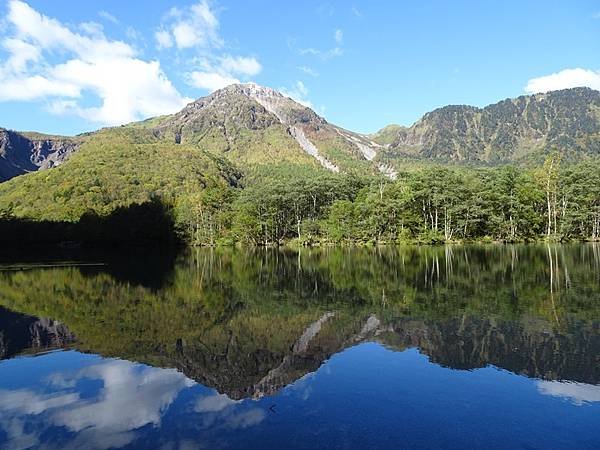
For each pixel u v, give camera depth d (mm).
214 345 25094
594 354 21297
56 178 196125
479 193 105500
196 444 13594
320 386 18156
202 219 141250
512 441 13344
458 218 107250
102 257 97750
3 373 20969
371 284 46188
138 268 70938
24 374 20750
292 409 15961
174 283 51406
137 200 167250
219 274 60406
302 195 125812
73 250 128000
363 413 15430
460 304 33750
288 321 30469
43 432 14797
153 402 17156
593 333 24812
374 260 73625
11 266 75562
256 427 14594
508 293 37656
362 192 125812
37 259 92250
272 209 126125
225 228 137500
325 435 13859
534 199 107562
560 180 107500
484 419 14812
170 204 154000
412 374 19266
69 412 16406
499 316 29375
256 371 20453
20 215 148875
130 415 15992
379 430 14133
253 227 126125
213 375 20125
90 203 159000
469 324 27547
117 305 37875
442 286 42844
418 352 22438
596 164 109625
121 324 30703
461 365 20250
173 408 16547
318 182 128250
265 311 34000
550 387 17500
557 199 108250
